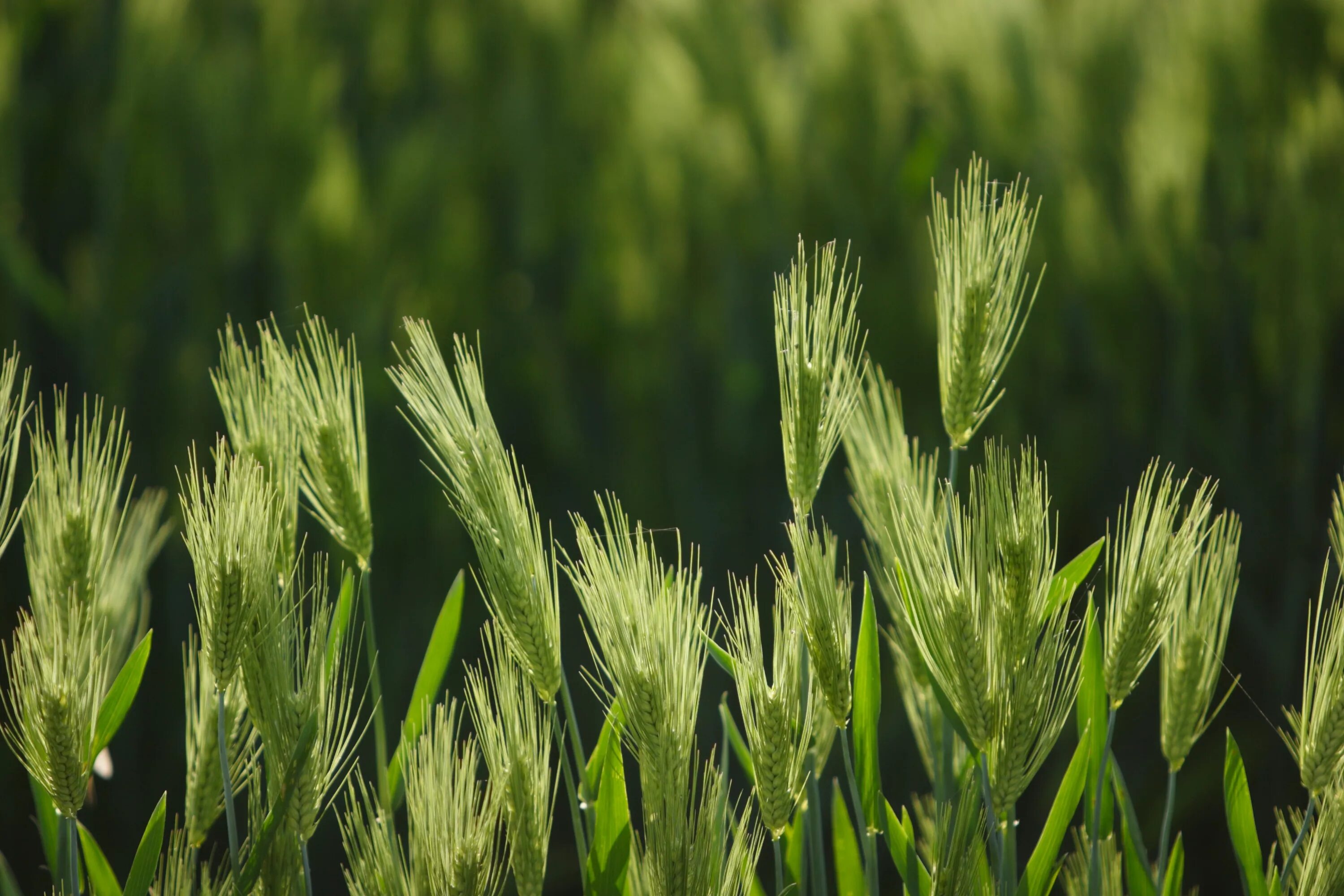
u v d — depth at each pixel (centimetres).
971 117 441
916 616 226
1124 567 229
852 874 237
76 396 437
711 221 439
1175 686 231
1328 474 436
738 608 227
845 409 228
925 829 240
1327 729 227
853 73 443
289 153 432
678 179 439
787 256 441
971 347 228
